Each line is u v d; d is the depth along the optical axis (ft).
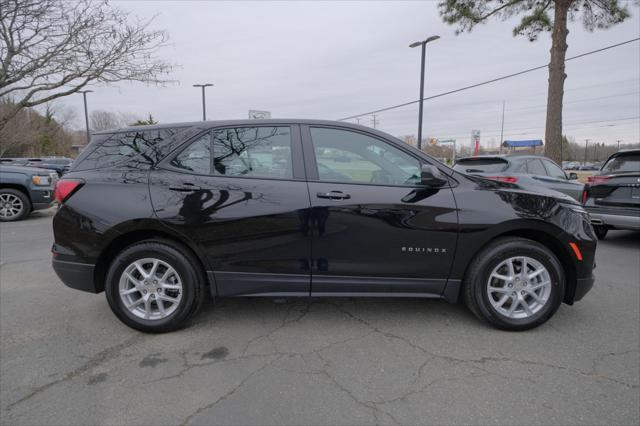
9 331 10.48
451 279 10.34
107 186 10.18
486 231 10.06
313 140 10.49
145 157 10.39
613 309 11.91
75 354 9.32
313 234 10.02
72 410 7.32
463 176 10.60
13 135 95.20
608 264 17.07
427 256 10.18
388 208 10.01
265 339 10.08
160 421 7.02
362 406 7.43
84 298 12.86
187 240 9.96
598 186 20.71
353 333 10.39
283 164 10.31
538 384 8.11
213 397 7.71
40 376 8.41
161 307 10.26
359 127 10.63
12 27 34.22
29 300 12.66
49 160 89.66
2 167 29.12
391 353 9.37
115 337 10.18
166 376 8.43
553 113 37.60
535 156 26.12
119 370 8.66
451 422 7.00
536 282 10.39
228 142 10.41
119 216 9.94
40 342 9.89
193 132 10.49
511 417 7.12
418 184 10.35
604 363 8.89
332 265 10.15
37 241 21.86
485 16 42.42
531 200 10.27
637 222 19.07
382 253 10.14
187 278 10.12
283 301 12.57
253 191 10.00
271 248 10.05
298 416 7.16
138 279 10.39
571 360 9.02
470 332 10.41
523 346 9.66
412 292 10.47
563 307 12.06
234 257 10.09
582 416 7.14
